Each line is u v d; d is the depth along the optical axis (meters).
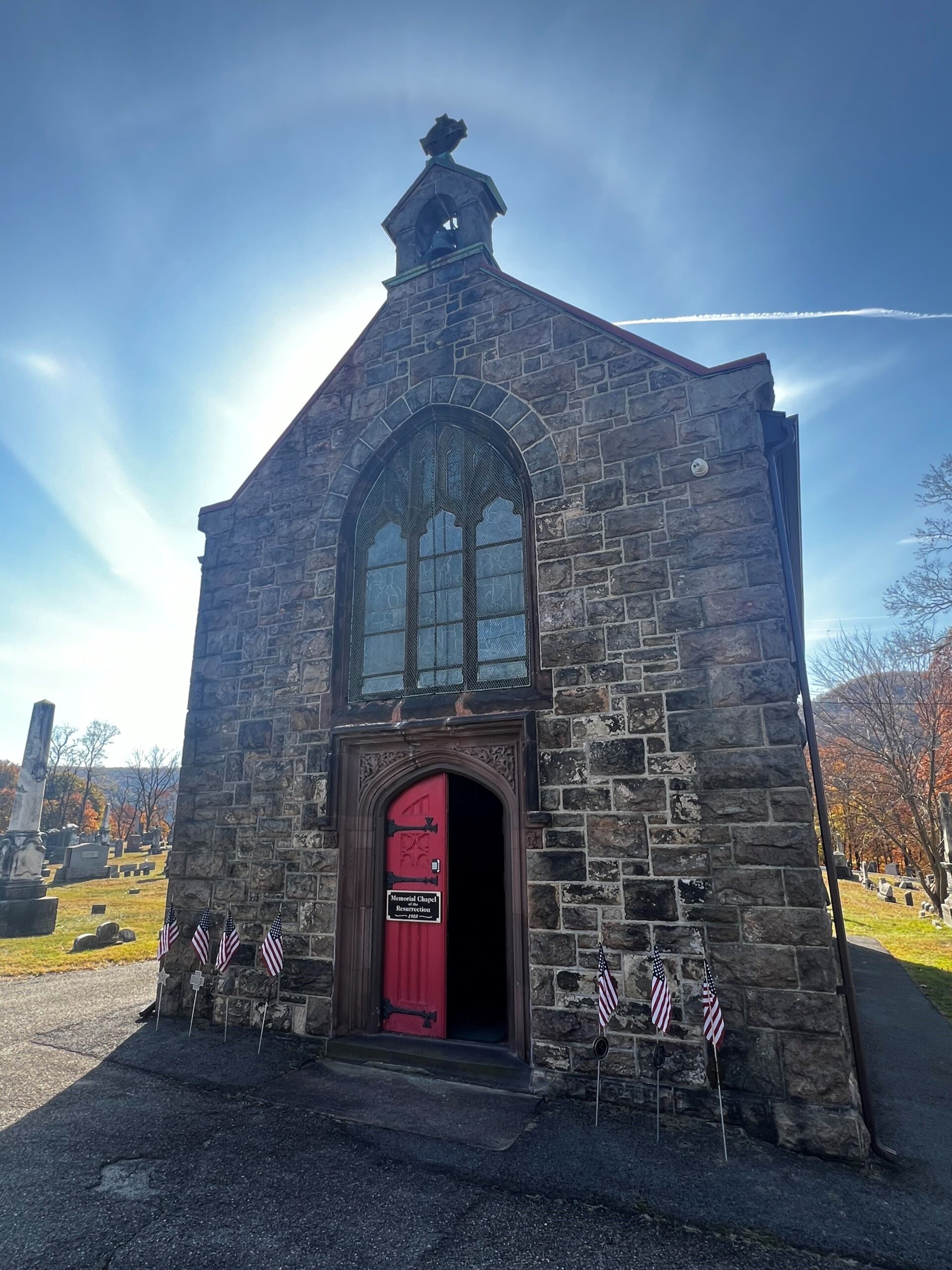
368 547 8.82
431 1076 6.35
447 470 8.50
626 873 6.00
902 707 26.11
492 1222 3.96
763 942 5.43
